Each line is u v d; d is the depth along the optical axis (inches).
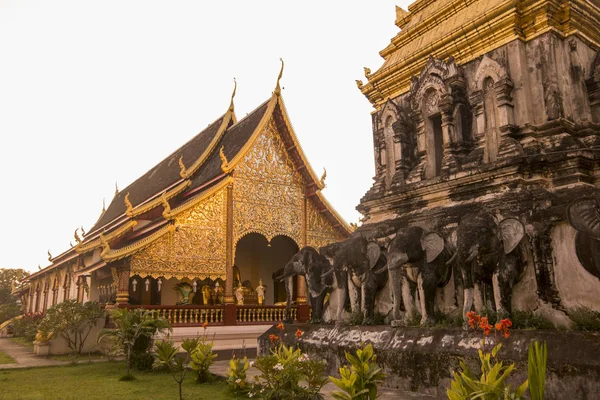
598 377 216.8
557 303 290.5
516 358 249.4
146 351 466.3
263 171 786.8
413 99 434.3
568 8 361.1
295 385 263.0
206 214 714.8
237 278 930.1
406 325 342.0
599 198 266.7
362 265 386.9
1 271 2393.0
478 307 312.3
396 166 441.1
